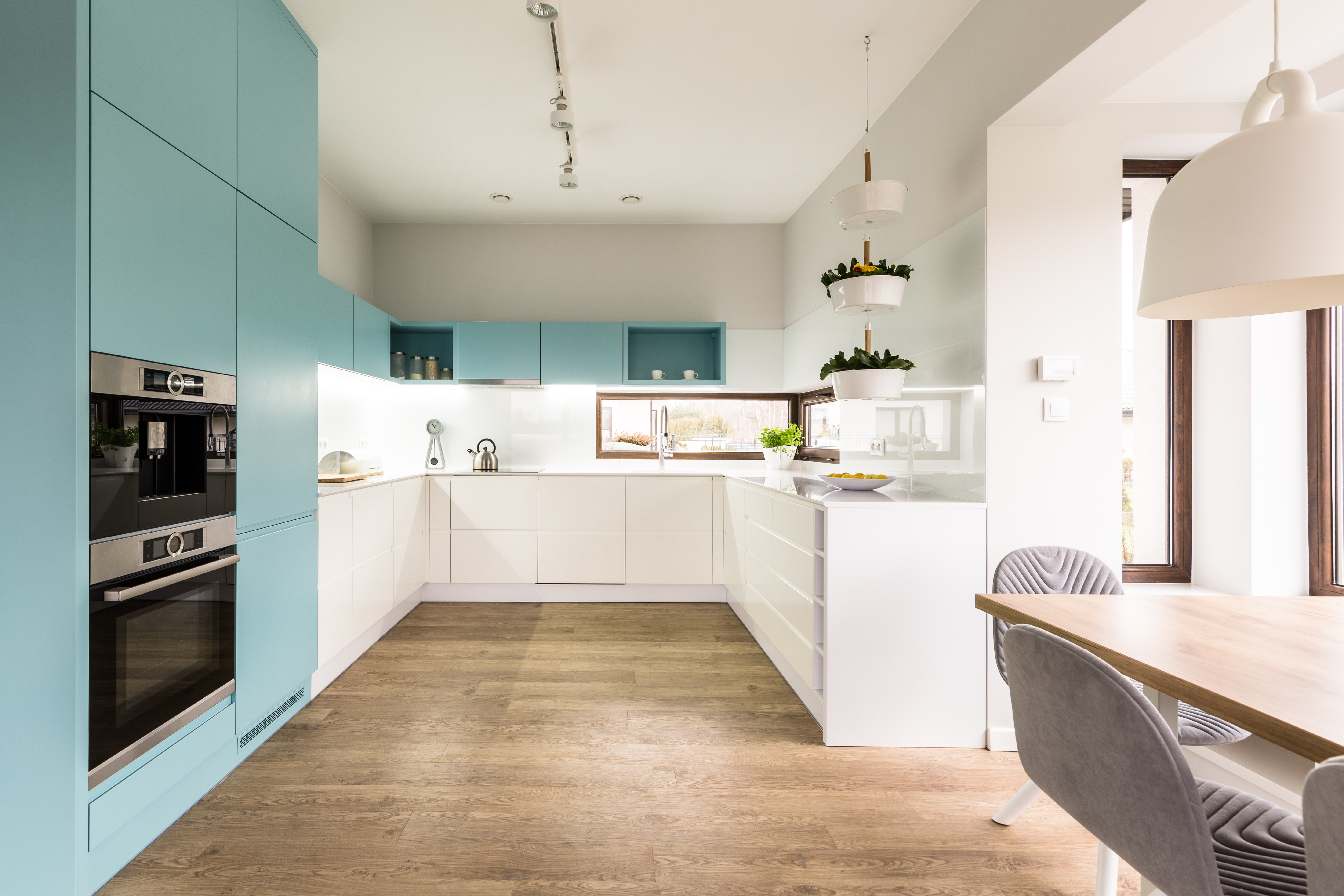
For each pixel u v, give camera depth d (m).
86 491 1.41
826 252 3.81
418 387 4.64
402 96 2.93
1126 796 0.96
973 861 1.66
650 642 3.44
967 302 2.38
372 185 3.94
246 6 2.04
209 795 1.91
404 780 2.01
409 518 3.88
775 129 3.24
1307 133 0.90
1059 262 2.25
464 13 2.35
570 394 4.70
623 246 4.67
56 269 1.38
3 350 1.39
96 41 1.43
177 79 1.71
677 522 4.28
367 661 3.12
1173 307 1.19
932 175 2.63
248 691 2.06
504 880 1.56
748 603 3.58
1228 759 1.71
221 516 1.89
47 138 1.38
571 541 4.25
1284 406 2.47
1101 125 2.26
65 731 1.40
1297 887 0.95
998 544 2.28
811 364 4.07
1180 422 2.75
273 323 2.18
